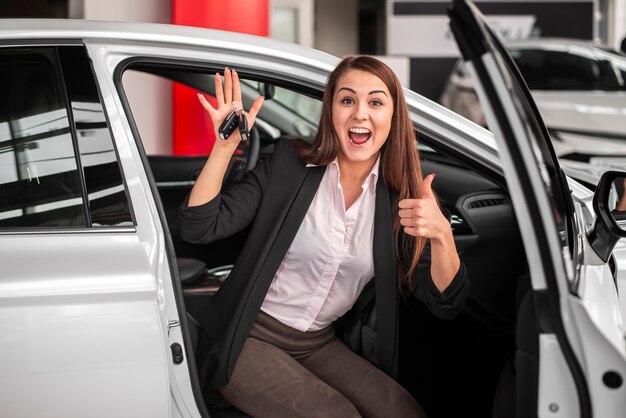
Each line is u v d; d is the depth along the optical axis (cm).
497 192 242
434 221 184
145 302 173
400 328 240
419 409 200
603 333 144
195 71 195
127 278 174
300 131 332
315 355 211
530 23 1012
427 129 203
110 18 554
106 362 171
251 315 196
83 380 170
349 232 203
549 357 147
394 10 1008
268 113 329
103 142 180
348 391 203
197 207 196
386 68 197
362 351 216
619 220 207
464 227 236
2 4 763
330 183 204
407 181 203
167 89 517
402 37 1010
